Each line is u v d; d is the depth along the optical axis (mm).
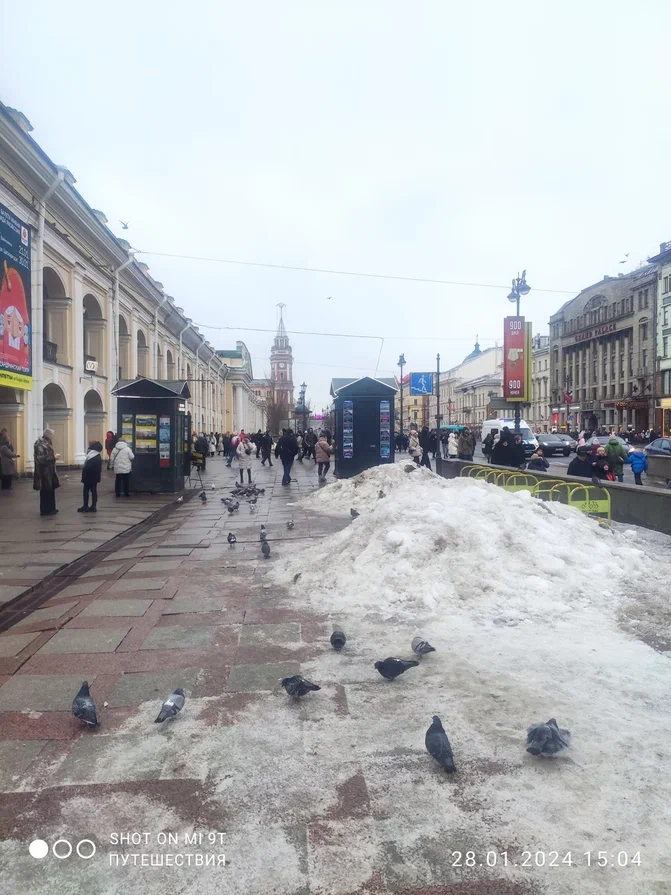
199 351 53562
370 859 2553
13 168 19609
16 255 19609
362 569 6457
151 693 4156
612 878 2426
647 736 3426
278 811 2863
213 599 6305
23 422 21172
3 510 13836
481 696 3947
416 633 5105
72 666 4656
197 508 14172
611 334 69562
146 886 2438
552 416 85188
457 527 6625
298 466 30391
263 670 4477
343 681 4246
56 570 8062
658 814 2777
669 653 4598
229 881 2455
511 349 31109
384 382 20250
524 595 5789
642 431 58094
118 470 16141
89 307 28859
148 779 3141
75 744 3508
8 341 19141
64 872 2514
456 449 28234
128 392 16812
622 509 11133
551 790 2961
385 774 3133
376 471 14750
